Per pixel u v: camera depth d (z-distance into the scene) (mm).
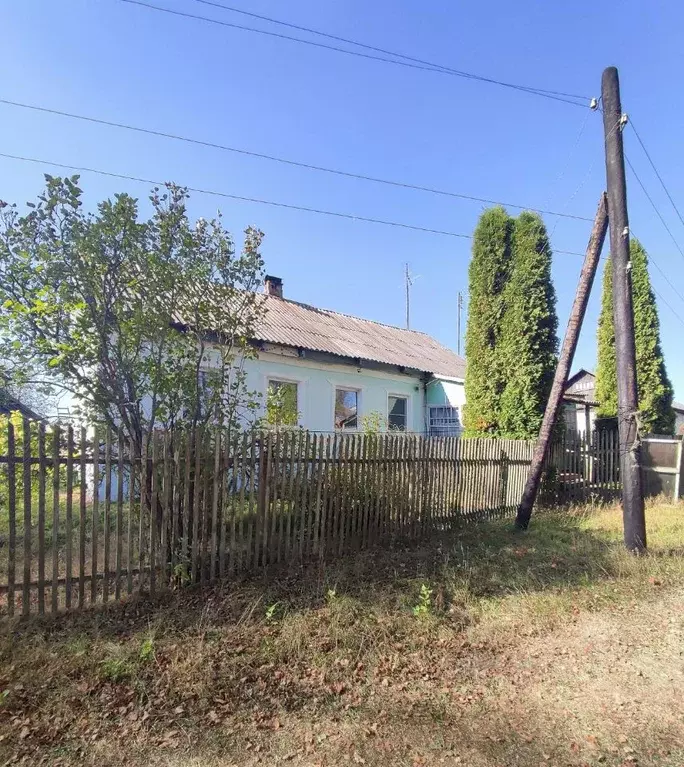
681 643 4254
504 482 9852
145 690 3332
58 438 4273
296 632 4160
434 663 3893
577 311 8625
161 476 4922
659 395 14094
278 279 16828
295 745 2893
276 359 12453
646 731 3066
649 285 14469
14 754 2748
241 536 5410
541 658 3996
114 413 5109
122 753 2791
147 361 5074
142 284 5047
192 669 3553
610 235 7301
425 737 2982
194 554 5020
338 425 14102
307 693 3414
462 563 6164
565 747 2910
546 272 11727
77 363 4836
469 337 12680
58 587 4469
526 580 5605
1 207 4582
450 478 8492
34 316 4684
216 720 3082
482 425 12109
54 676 3443
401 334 19766
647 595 5316
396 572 5754
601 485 11641
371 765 2740
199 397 5469
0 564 5113
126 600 4621
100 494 5855
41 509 4215
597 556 6566
